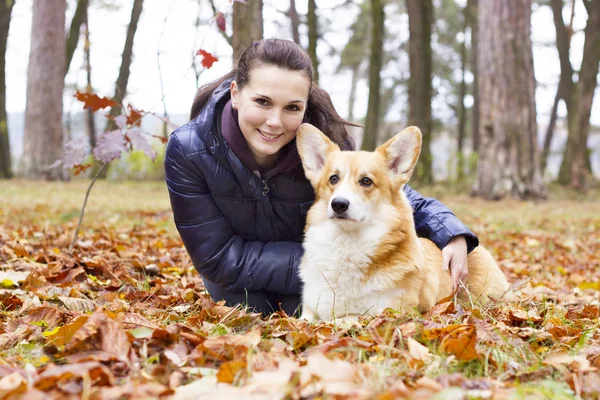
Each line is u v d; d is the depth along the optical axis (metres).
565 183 21.27
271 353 2.26
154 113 4.31
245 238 3.75
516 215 10.60
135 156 20.03
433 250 3.81
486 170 14.61
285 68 3.15
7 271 3.84
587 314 3.50
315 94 3.72
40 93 16.98
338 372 1.89
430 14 18.70
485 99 14.56
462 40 28.62
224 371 1.96
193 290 3.96
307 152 3.49
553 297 4.38
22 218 7.36
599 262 6.36
